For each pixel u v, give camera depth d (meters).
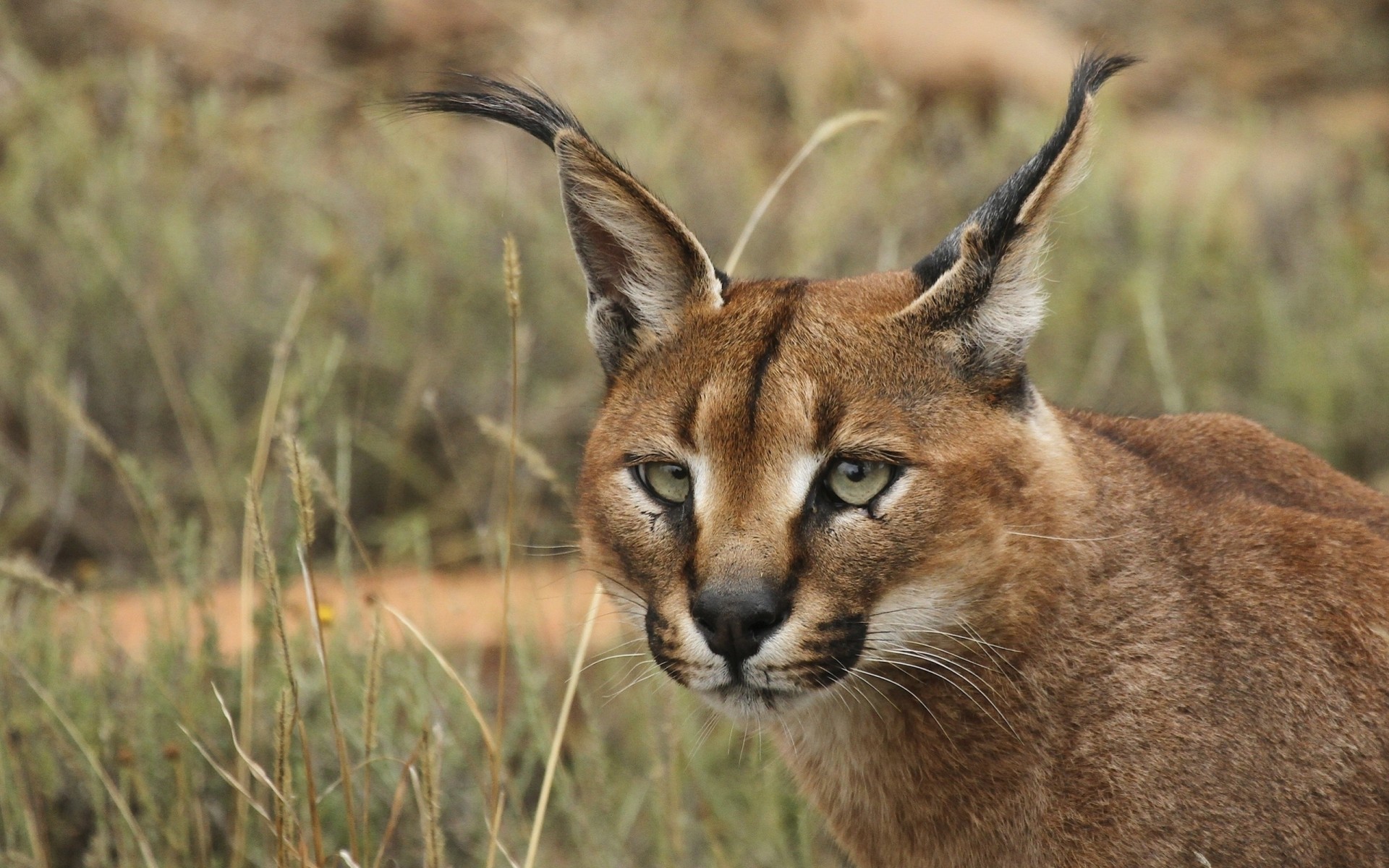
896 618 7.35
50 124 17.88
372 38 22.77
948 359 7.46
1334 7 29.02
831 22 23.55
